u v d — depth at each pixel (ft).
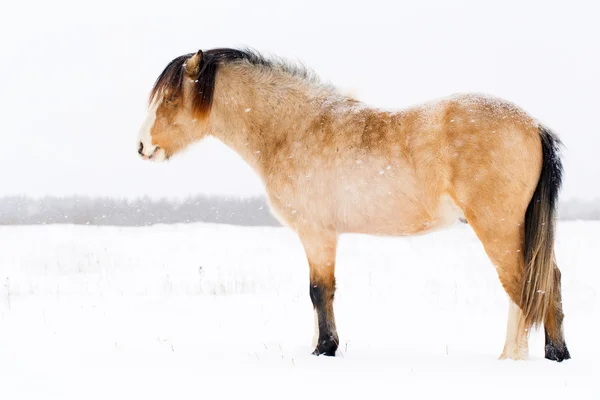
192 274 44.42
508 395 13.64
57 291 36.37
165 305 31.14
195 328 24.81
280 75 20.93
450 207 18.22
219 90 21.12
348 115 19.52
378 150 18.61
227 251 56.80
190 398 14.03
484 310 29.04
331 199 19.21
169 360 18.35
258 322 26.22
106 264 49.14
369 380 15.30
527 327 17.21
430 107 18.39
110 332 23.88
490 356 18.39
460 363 17.17
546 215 17.30
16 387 15.47
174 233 70.18
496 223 17.38
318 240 19.48
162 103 21.25
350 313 28.94
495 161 17.21
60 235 65.62
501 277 17.58
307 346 20.81
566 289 34.71
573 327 24.14
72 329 24.53
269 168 20.35
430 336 22.98
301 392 14.28
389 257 51.70
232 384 15.19
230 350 20.06
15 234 66.13
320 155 19.35
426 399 13.50
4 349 20.40
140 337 22.79
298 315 27.94
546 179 17.44
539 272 17.06
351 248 57.06
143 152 21.39
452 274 42.70
